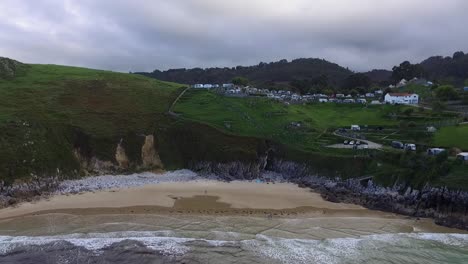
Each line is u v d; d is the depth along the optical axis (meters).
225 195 63.94
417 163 65.44
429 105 119.25
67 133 80.19
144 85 116.38
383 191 64.94
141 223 50.03
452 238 47.94
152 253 39.78
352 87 197.75
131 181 71.25
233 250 41.62
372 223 53.34
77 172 74.12
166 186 68.50
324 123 102.50
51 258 38.00
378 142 84.69
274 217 54.25
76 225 48.81
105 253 39.34
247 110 105.56
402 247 44.53
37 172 67.50
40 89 96.50
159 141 86.94
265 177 77.69
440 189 58.03
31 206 55.84
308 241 45.44
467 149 71.88
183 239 43.84
